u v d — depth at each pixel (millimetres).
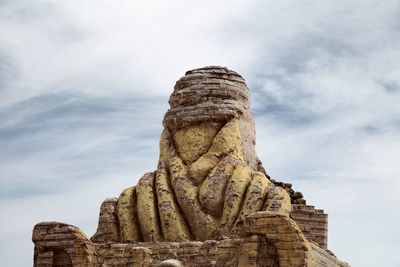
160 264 41969
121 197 48344
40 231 45094
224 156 47719
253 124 50250
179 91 49500
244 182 46531
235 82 49688
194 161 48125
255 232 42188
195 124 48844
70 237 44688
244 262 41844
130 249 44719
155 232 46656
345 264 46719
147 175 48688
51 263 44781
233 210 45719
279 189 46219
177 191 47219
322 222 46812
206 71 49719
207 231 45812
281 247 41656
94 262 44844
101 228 47844
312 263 41969
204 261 43406
